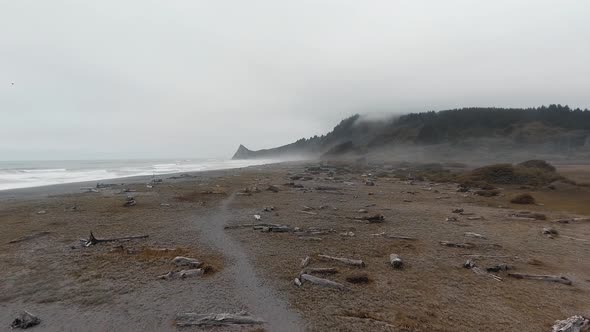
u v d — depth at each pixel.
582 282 16.14
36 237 23.59
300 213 33.62
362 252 20.77
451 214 33.59
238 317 12.16
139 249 20.81
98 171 104.50
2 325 11.85
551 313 12.81
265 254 20.14
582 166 102.56
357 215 32.62
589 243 23.09
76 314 12.65
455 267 18.19
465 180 64.69
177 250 20.50
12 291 14.68
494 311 12.95
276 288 15.08
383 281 16.05
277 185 61.66
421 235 25.14
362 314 12.63
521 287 15.48
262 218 30.91
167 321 12.12
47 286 15.19
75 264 18.08
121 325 11.84
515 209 36.69
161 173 94.94
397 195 48.72
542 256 20.28
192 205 38.16
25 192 48.34
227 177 79.38
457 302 13.76
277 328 11.60
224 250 20.89
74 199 41.12
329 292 14.71
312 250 21.06
